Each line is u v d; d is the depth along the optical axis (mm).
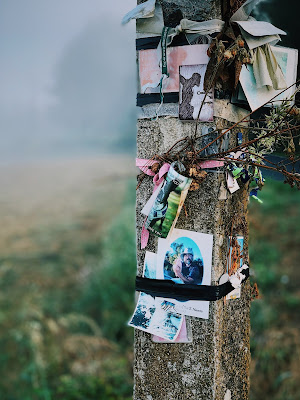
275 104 1711
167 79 1635
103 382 4344
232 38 1518
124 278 6051
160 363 1721
